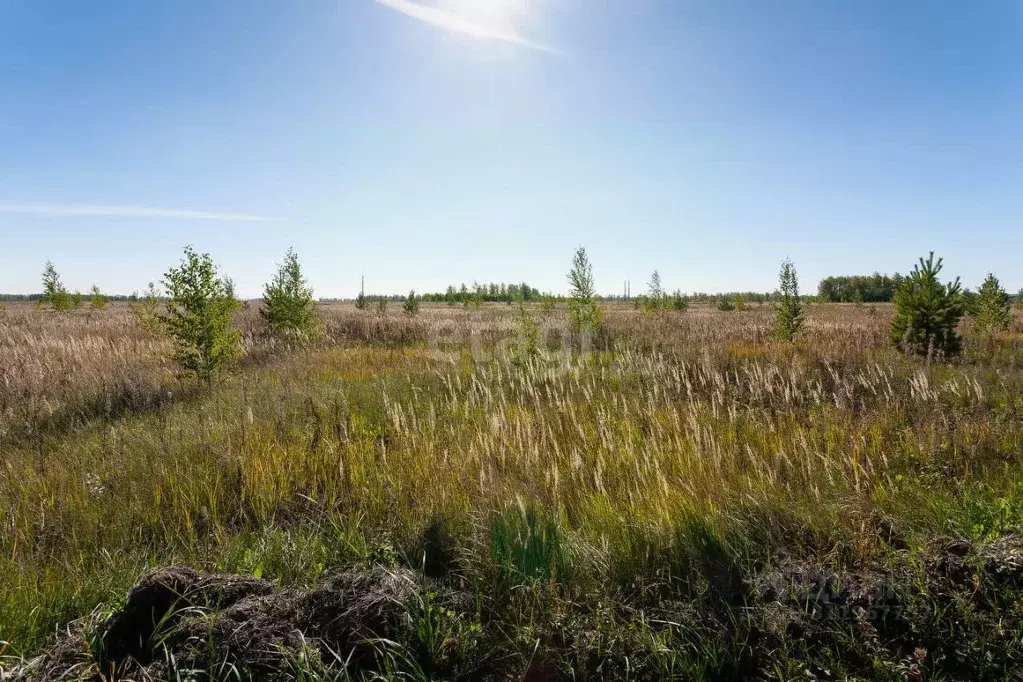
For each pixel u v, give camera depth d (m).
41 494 5.41
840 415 7.43
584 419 6.98
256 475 5.46
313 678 2.73
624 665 3.06
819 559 3.96
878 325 22.39
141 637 2.98
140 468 6.03
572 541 4.05
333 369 13.13
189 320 11.10
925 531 4.23
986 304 19.09
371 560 4.07
